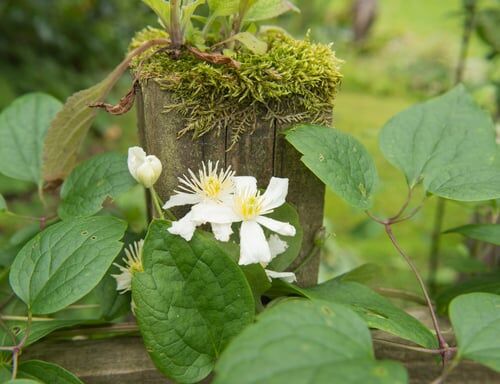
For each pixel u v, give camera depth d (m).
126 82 1.90
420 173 0.50
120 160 0.51
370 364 0.38
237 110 0.47
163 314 0.44
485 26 0.76
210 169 0.47
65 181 0.51
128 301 0.51
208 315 0.44
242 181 0.46
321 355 0.38
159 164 0.46
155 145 0.48
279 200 0.46
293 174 0.49
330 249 0.99
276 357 0.38
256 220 0.45
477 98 0.82
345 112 1.61
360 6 2.69
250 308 0.44
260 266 0.45
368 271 0.53
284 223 0.45
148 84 0.48
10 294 0.55
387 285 0.88
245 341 0.38
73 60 1.99
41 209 1.20
